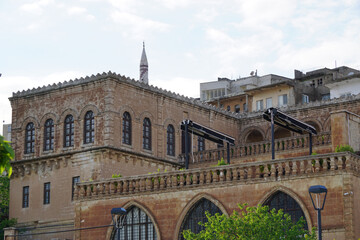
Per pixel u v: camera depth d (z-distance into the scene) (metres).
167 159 60.56
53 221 56.72
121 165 56.47
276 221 36.06
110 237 44.75
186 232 38.78
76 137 57.38
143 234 44.00
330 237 38.38
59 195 56.94
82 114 57.47
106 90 56.53
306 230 37.28
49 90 59.62
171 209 43.28
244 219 37.16
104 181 45.78
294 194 39.78
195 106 64.62
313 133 49.19
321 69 90.00
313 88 79.94
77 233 45.94
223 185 41.97
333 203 38.69
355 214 38.50
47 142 59.22
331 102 64.12
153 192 44.00
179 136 62.47
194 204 42.75
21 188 59.31
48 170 58.12
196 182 42.91
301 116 65.81
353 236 37.91
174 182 43.53
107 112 56.03
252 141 70.19
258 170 41.19
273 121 46.69
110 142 55.62
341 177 38.75
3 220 60.34
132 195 44.69
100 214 45.47
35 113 60.28
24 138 60.47
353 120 49.66
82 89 57.94
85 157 56.09
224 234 36.50
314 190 32.38
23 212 58.62
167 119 61.50
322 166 39.53
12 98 61.59
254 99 80.00
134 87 58.62
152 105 60.28
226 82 97.12
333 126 49.19
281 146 56.25
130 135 57.75
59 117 58.72
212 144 65.94
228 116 68.38
